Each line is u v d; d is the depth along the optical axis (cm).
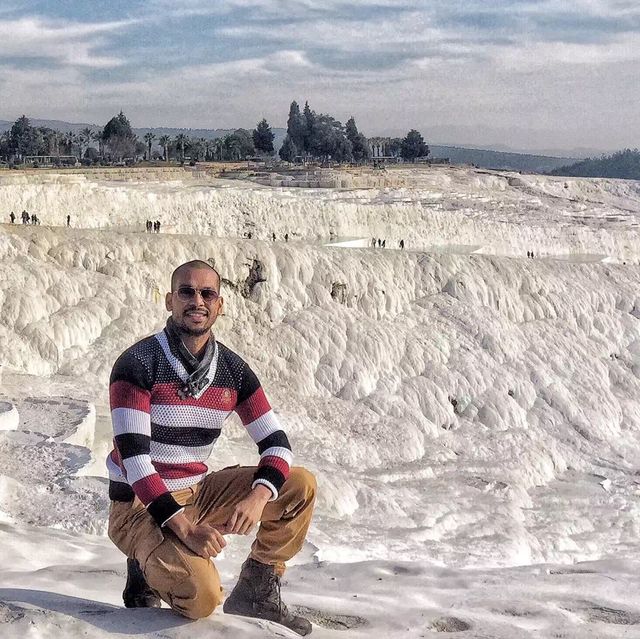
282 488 423
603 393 3566
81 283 2856
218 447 2136
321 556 1127
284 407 2847
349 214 6956
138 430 396
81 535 856
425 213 7256
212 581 397
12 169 8319
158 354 406
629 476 2998
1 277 2678
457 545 1841
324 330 3241
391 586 543
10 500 966
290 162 16625
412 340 3394
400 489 2223
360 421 2848
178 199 6347
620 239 7594
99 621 401
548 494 2652
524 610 495
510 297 3872
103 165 11706
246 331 3139
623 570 604
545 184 12794
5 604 414
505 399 3281
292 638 400
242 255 3322
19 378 2209
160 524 392
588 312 4019
